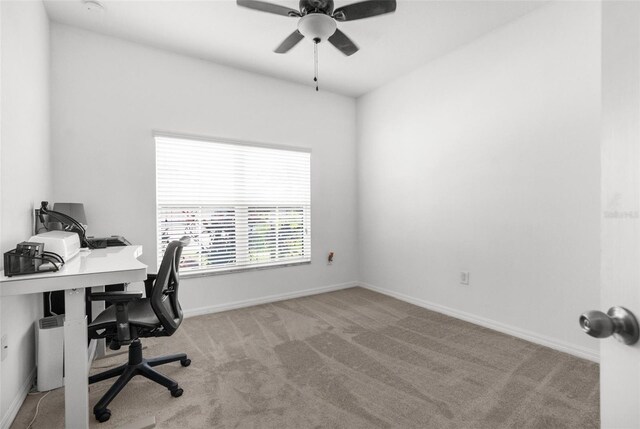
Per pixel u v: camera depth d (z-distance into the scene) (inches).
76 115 107.0
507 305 107.2
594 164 86.7
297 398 71.1
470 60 117.0
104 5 95.7
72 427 57.4
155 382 76.4
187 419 64.4
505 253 107.4
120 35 111.8
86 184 108.7
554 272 95.1
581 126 88.9
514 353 92.3
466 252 119.9
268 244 146.8
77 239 76.8
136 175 116.7
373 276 164.7
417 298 140.1
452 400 70.2
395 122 149.6
